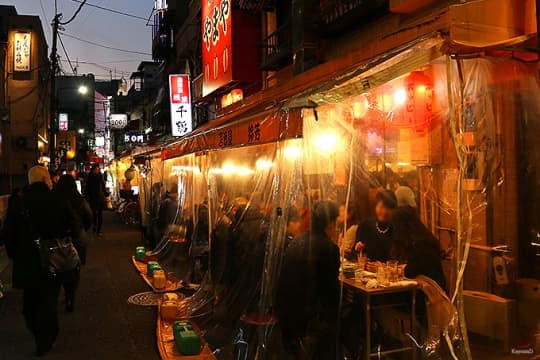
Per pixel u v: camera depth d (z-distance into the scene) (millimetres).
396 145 5629
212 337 5984
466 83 4184
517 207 4574
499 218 4625
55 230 5566
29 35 25469
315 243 4656
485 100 4359
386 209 5336
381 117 5586
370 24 8250
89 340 6066
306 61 9406
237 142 5473
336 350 4648
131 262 11508
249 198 7164
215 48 15273
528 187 4535
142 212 15555
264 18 13734
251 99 9070
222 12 14438
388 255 5375
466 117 4531
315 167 5133
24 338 6148
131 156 20141
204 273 8828
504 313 4418
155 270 9141
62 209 5648
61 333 6328
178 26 25812
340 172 5422
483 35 3096
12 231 5504
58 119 36312
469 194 4641
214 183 8508
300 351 4695
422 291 4676
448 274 5199
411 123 5047
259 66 13172
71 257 5637
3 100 22453
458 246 3783
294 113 4137
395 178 5734
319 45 9422
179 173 12000
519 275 4594
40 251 5422
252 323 5074
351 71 4105
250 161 7375
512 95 4238
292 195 4992
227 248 6930
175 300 7215
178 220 11492
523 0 3137
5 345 5887
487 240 4688
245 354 5035
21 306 7629
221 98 16766
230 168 8336
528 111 4293
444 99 4906
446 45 3180
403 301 4668
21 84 25344
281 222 4949
